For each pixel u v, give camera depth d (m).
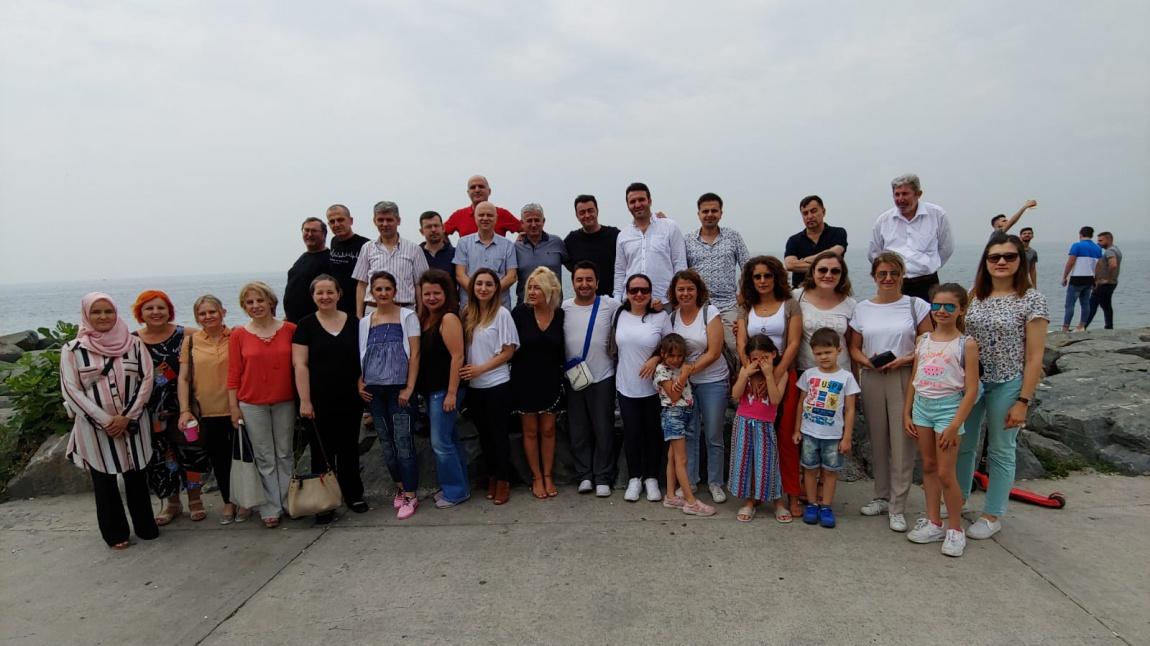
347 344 4.33
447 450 4.45
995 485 3.70
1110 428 5.09
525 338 4.51
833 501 4.39
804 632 2.80
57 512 4.73
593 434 4.78
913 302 3.96
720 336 4.29
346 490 4.47
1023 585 3.15
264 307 4.17
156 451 4.33
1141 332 9.61
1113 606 2.94
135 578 3.60
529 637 2.85
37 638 3.02
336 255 5.55
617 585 3.28
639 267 5.09
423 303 4.46
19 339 11.62
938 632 2.77
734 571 3.39
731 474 4.08
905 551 3.57
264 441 4.20
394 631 2.94
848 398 3.89
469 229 6.23
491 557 3.67
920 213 5.04
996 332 3.60
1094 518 3.96
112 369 3.90
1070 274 11.49
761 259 4.21
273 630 3.00
